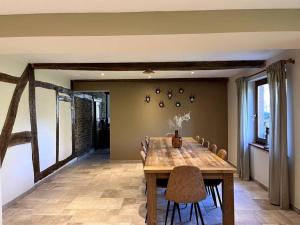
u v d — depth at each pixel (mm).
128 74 6707
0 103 4008
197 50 3234
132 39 2709
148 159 3668
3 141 4055
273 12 2541
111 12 2580
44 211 3934
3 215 3789
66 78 7242
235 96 6883
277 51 4164
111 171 6570
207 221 3564
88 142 9445
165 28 2576
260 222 3471
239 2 2387
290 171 3939
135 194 4699
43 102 5660
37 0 2283
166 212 3750
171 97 7738
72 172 6500
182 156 3891
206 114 7754
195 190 3027
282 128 3918
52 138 6137
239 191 4840
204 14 2562
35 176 5133
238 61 4973
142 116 7781
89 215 3760
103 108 11422
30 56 4320
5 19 2588
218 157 3805
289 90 3971
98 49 3104
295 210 3812
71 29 2592
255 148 5438
